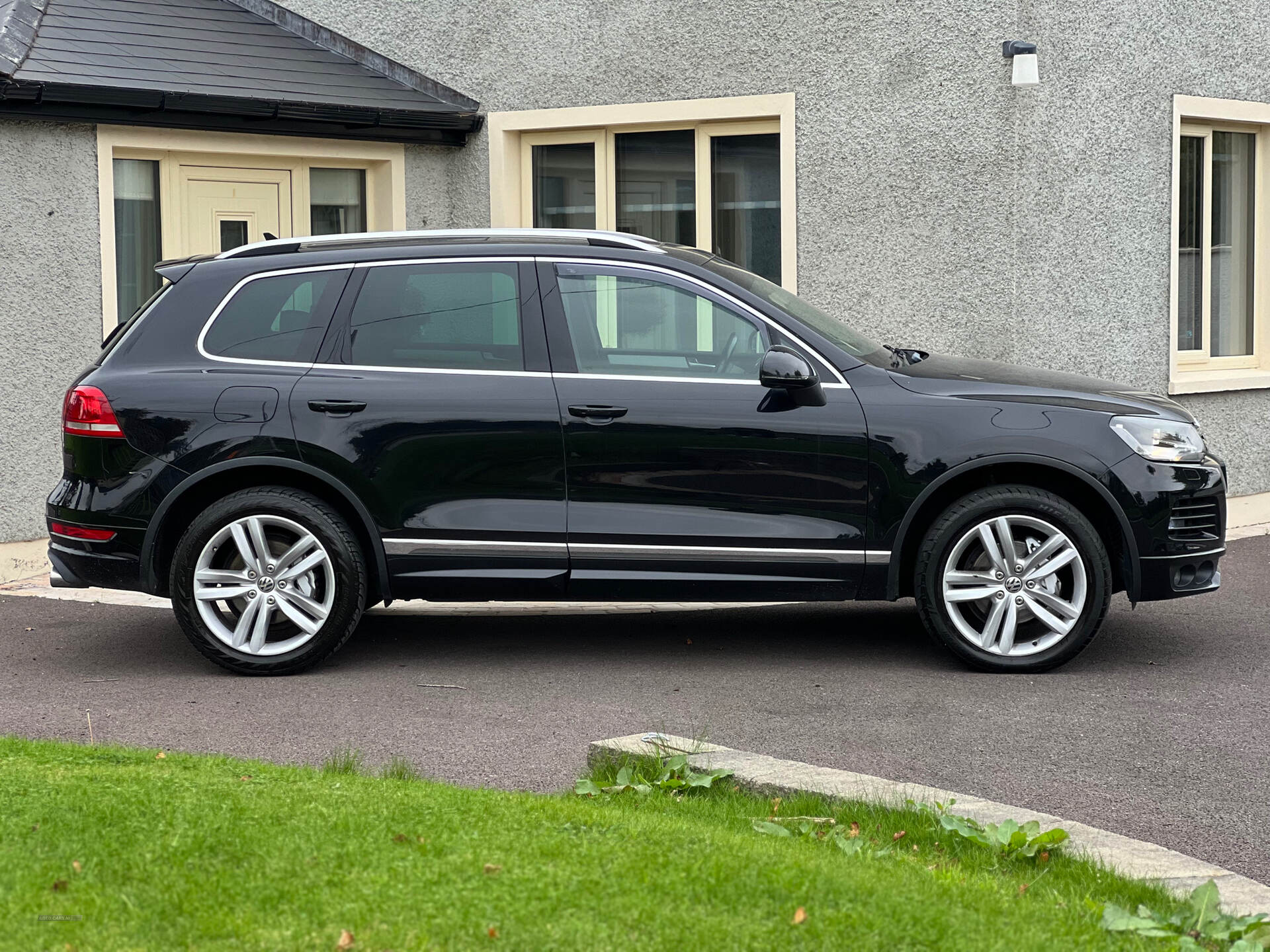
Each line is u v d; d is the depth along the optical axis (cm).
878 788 453
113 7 1083
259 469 643
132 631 740
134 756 475
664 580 631
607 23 1096
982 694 600
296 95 1039
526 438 629
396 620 767
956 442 622
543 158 1152
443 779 494
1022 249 998
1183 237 1112
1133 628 725
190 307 650
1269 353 1162
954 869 378
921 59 1006
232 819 381
